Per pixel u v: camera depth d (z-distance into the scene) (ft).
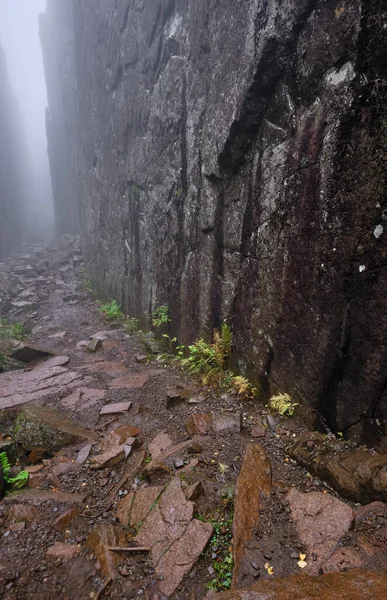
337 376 11.99
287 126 13.29
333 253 11.43
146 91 27.55
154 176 26.81
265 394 15.71
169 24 23.26
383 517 8.63
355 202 10.46
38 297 47.93
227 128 16.01
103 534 9.46
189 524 9.23
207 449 12.66
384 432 10.50
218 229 18.56
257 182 15.20
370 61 9.62
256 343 16.10
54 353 27.25
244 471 10.44
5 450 14.21
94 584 8.33
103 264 45.09
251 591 7.15
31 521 10.44
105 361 25.22
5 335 31.14
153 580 8.23
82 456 13.65
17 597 8.27
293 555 8.11
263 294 15.34
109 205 40.93
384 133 9.45
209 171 18.29
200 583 8.00
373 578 7.16
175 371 21.54
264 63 13.42
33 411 16.08
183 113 21.54
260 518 9.25
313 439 12.05
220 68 16.90
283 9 12.42
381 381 10.41
